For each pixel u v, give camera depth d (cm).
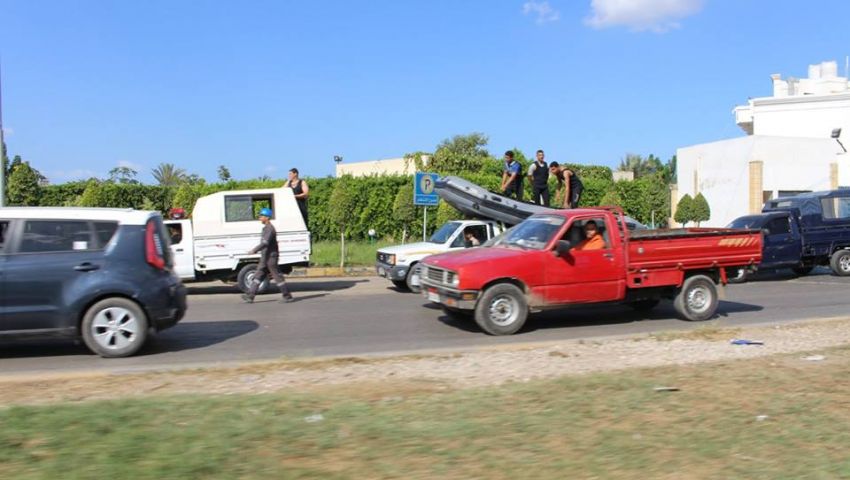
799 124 3956
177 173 5762
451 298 1038
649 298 1155
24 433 465
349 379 691
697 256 1140
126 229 862
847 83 4569
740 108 4369
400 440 464
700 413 538
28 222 838
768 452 456
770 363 737
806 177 3281
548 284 1049
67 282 830
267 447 446
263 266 1410
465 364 767
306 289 1662
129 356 858
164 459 420
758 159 3225
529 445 459
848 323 1067
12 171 2884
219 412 528
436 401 574
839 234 1897
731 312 1255
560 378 660
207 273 1503
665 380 647
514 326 1032
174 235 1479
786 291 1586
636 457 441
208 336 1013
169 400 567
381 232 2895
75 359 845
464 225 1612
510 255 1043
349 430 484
